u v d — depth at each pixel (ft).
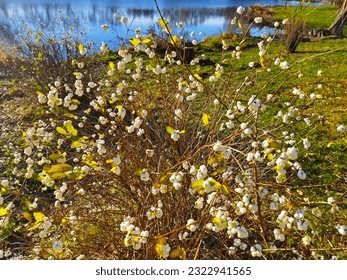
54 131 12.21
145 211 7.20
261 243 8.05
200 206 6.21
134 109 8.71
